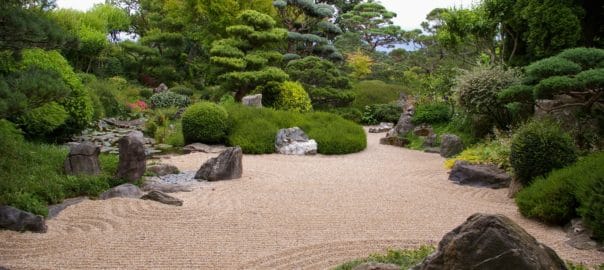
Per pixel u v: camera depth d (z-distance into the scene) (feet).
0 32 23.76
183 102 68.90
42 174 27.53
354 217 24.20
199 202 26.68
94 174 29.17
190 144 47.19
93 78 63.41
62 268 17.20
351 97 76.02
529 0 43.47
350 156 46.32
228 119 48.98
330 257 18.57
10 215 21.04
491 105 42.42
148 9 106.32
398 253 16.81
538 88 29.14
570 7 42.47
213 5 87.92
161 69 84.64
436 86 58.59
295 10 92.22
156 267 17.44
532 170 27.40
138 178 29.78
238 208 25.55
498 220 11.25
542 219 23.50
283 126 50.55
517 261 10.74
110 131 51.03
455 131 49.80
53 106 38.70
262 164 40.22
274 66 69.62
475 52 67.31
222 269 17.34
